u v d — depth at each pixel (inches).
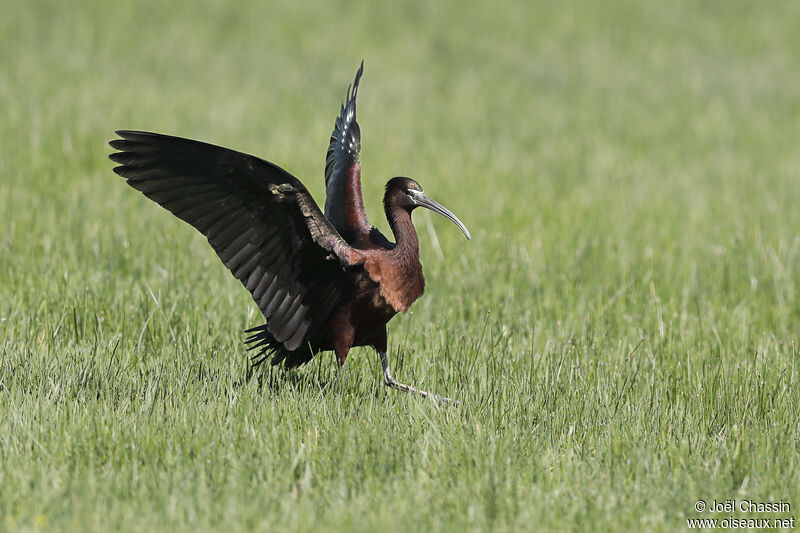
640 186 850.1
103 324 474.6
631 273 597.6
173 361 431.8
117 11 1509.6
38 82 1062.4
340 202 444.5
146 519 295.3
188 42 1397.6
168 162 360.8
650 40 1638.8
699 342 482.9
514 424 374.3
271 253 389.4
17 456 330.6
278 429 358.0
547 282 575.8
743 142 1064.2
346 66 1354.6
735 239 668.7
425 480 327.3
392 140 953.5
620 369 440.8
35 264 548.7
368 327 414.6
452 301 536.1
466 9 1758.1
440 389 427.2
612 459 347.9
